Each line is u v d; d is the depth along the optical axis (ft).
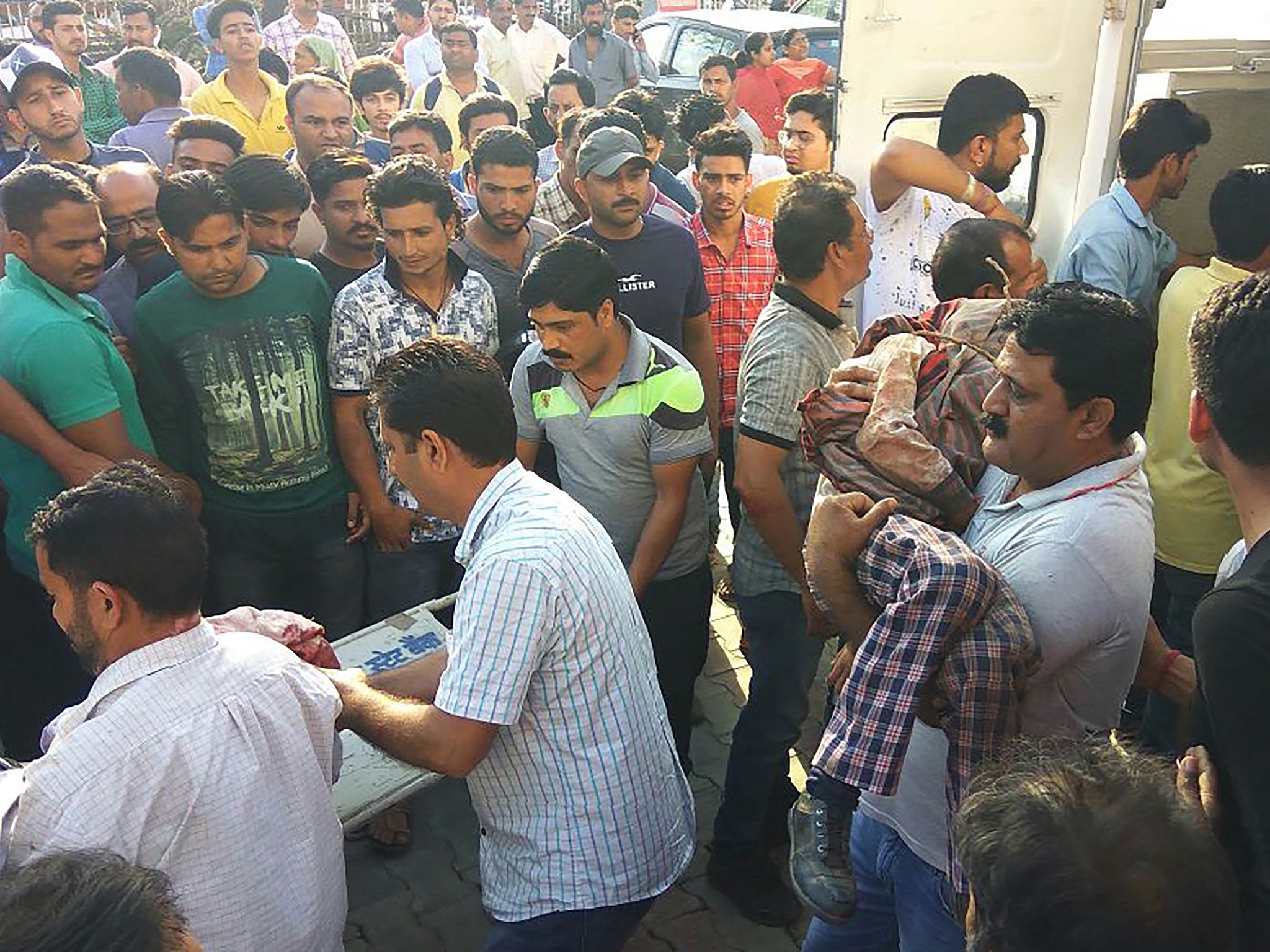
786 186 8.87
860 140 11.76
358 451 10.34
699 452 8.99
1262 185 8.72
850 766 5.26
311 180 11.53
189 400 9.77
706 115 19.42
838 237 8.32
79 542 5.06
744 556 9.26
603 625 6.16
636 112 16.47
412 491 6.47
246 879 5.24
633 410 8.85
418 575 10.93
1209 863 3.09
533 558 5.88
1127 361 5.22
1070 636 5.31
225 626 6.42
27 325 8.59
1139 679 6.66
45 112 14.94
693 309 11.97
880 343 6.68
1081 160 12.55
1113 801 3.22
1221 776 4.26
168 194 9.05
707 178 13.05
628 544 9.32
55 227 8.69
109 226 11.14
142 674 5.13
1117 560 5.33
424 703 6.63
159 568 5.12
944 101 11.91
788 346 8.41
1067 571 5.29
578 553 6.08
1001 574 5.47
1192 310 9.21
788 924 9.55
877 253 11.77
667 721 6.91
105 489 5.21
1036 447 5.45
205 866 5.11
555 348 8.48
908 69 11.64
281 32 29.19
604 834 6.33
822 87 28.94
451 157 17.25
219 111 20.12
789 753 9.88
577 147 15.14
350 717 6.14
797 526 8.56
